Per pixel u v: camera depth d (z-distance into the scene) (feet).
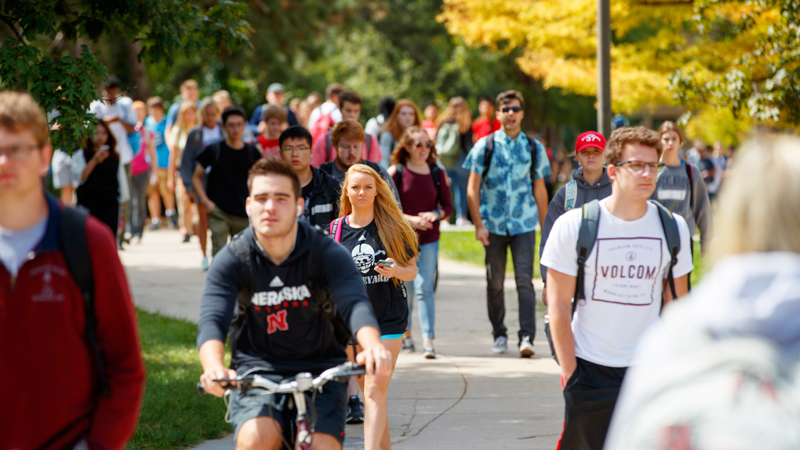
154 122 118.93
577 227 25.32
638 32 161.58
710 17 83.66
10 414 17.31
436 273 56.34
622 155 25.03
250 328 23.30
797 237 11.89
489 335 60.03
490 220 53.78
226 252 22.82
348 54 282.36
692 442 10.95
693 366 11.52
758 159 12.28
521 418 40.24
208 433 36.96
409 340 55.06
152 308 67.00
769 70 69.31
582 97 247.29
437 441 36.86
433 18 261.24
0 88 38.86
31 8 40.57
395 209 34.65
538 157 53.62
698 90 75.77
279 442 21.85
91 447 17.70
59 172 81.10
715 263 12.54
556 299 25.61
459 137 116.06
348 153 44.80
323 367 23.09
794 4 67.31
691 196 47.29
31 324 17.10
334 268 22.43
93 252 17.43
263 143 68.13
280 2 208.54
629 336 25.31
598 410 25.21
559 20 116.06
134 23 46.19
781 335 11.53
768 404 10.97
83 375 17.70
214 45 47.29
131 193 102.58
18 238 17.21
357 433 38.32
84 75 39.70
